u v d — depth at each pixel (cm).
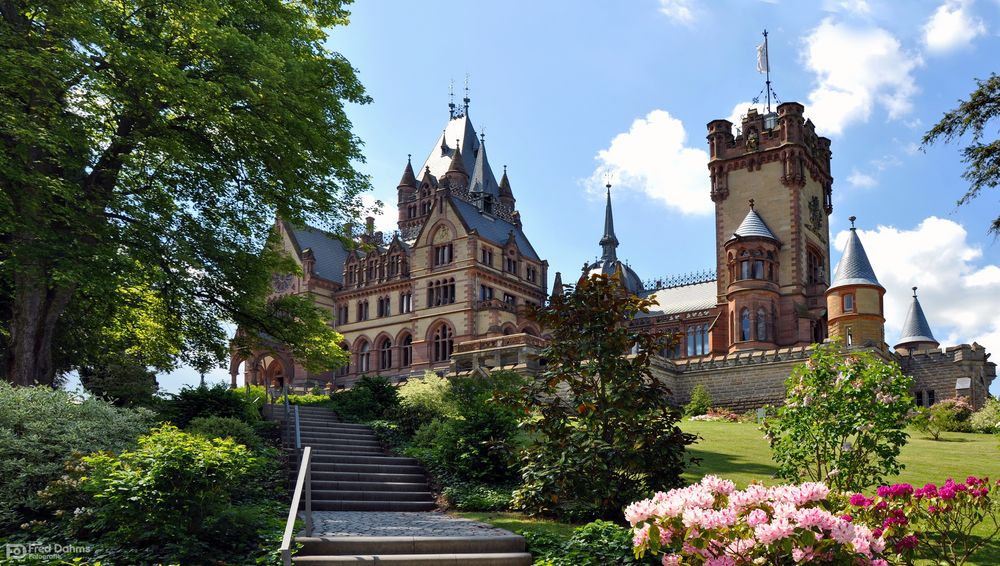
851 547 834
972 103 2267
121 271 2348
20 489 1533
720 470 2169
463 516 1809
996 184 2278
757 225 6266
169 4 2398
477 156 9562
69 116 2316
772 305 6109
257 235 2859
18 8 2314
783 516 831
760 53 7038
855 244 5547
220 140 2600
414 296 7306
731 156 6681
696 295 7388
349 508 1930
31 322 2322
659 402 1680
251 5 2638
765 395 4444
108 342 2997
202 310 2861
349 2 2995
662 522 880
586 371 1675
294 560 1292
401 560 1311
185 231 2623
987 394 4744
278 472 2069
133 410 2216
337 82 2909
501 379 3238
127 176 2609
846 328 5375
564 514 1670
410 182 9975
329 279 7950
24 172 2144
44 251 2178
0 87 2131
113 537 1353
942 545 1321
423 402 2875
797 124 6488
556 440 1703
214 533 1389
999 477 1997
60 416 1755
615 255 8956
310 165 2698
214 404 2423
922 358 4781
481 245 7150
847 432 1598
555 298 1762
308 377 7425
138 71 2292
